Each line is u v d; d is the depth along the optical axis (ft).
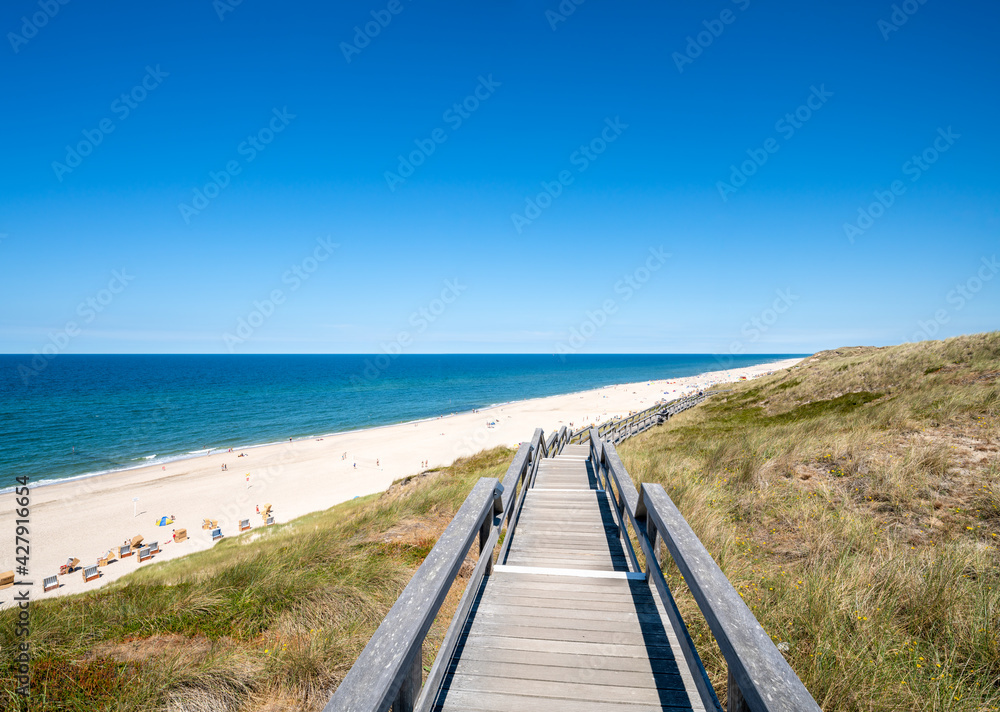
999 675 9.75
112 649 14.23
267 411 201.67
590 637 9.35
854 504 20.34
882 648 10.30
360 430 157.17
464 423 168.76
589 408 207.31
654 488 9.87
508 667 8.43
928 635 11.34
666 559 15.07
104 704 11.56
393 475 98.02
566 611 10.37
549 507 18.88
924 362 49.29
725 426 56.59
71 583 49.55
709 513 20.36
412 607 5.82
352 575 18.74
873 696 9.12
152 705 11.48
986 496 18.44
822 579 13.28
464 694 7.75
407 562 20.68
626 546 13.44
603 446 18.88
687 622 11.94
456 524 8.46
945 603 12.09
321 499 81.97
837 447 25.58
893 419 30.27
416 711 6.62
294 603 16.75
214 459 114.52
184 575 23.48
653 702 7.51
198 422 172.14
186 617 16.24
